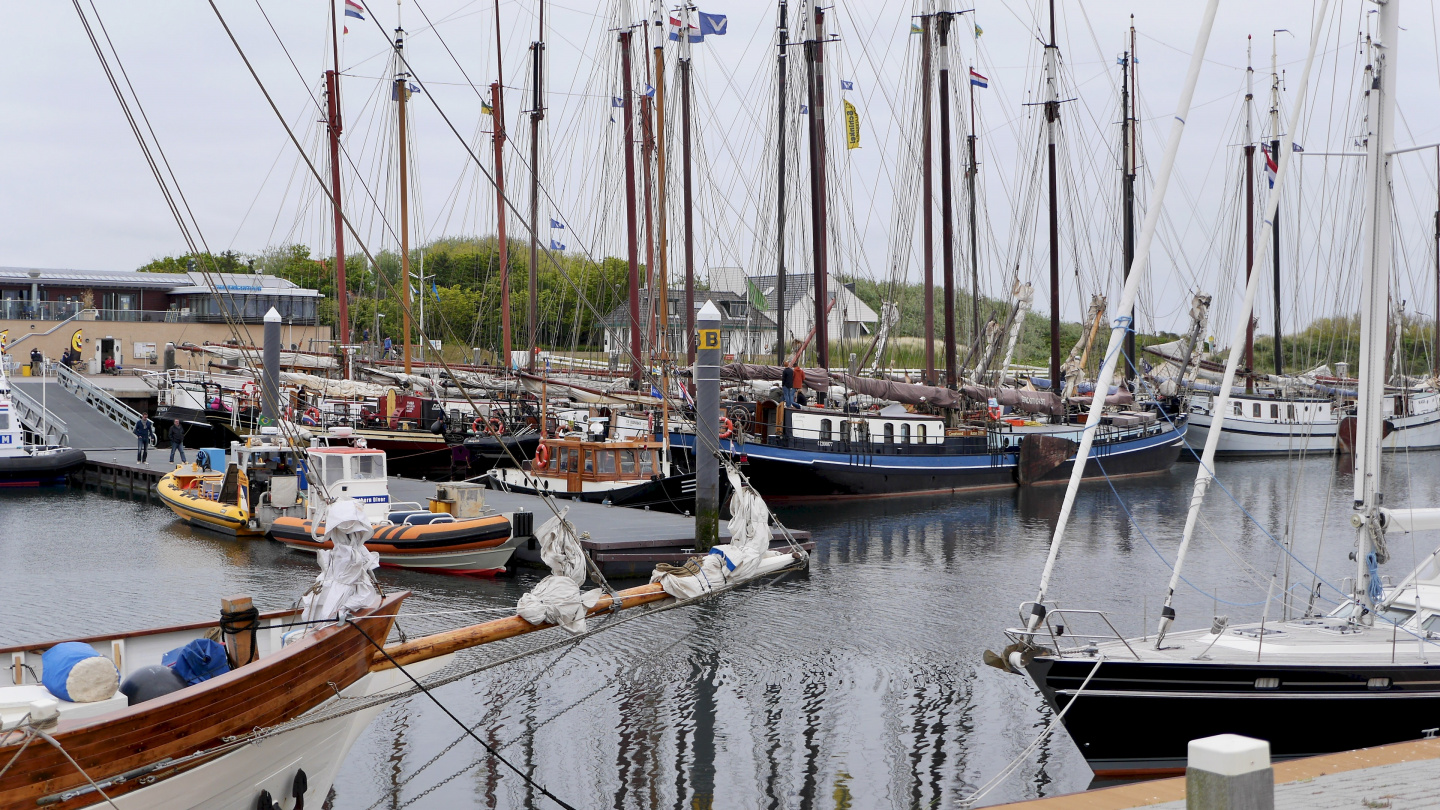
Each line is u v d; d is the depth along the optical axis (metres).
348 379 52.00
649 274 49.31
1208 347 66.50
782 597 24.69
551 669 18.58
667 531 28.06
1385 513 15.62
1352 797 8.23
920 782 13.84
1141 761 13.99
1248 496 46.59
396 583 25.05
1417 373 71.50
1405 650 14.55
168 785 9.15
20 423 49.22
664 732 15.59
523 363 59.06
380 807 12.97
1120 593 25.41
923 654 19.80
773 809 12.96
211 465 38.50
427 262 91.00
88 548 29.55
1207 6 14.51
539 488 13.41
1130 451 54.94
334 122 55.16
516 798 13.23
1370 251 15.62
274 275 87.38
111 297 75.06
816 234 50.28
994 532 35.78
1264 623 16.20
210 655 10.10
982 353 59.78
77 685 8.95
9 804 8.12
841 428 43.72
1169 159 14.78
